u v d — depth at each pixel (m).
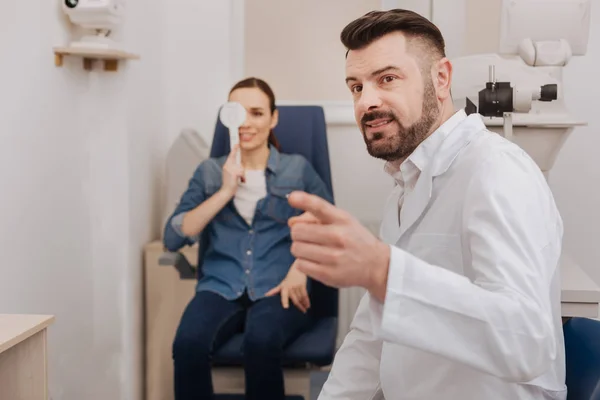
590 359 1.16
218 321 2.15
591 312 1.59
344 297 2.92
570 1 2.11
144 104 2.71
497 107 1.98
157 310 2.69
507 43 2.15
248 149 2.37
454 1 2.80
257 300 2.27
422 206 1.13
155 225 2.85
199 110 3.00
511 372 0.85
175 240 2.34
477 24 2.80
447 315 0.84
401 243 1.17
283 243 2.38
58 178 2.27
